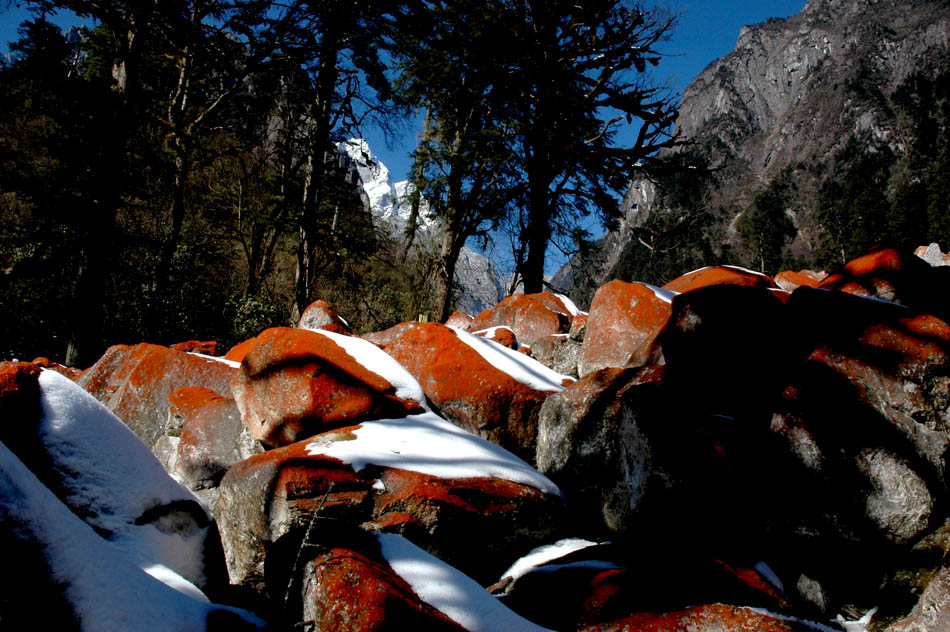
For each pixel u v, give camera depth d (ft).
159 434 17.15
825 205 229.25
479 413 14.51
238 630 6.17
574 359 20.12
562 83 45.85
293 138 55.62
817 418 10.01
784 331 11.91
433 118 53.57
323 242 55.88
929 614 7.06
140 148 37.76
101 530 7.31
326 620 5.92
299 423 12.23
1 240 37.06
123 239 35.70
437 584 7.04
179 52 44.04
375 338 22.25
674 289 20.10
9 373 7.44
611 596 7.73
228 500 10.54
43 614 4.99
